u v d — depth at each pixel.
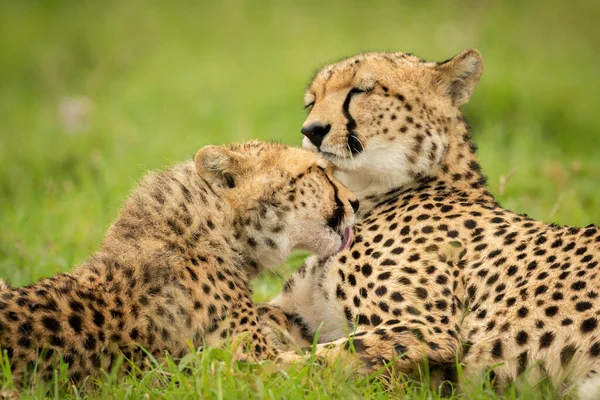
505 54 27.48
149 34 32.19
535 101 21.58
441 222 9.34
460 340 8.56
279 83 24.11
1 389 7.34
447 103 10.50
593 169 15.88
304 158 9.47
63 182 15.88
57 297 7.94
